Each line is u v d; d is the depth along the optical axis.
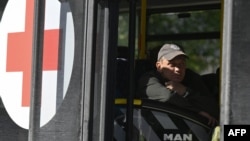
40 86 8.92
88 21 8.62
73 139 8.61
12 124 9.20
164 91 9.92
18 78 9.17
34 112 8.93
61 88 8.77
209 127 9.87
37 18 9.02
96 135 8.62
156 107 9.81
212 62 13.23
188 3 13.04
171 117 9.82
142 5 13.01
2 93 9.31
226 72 7.89
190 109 9.89
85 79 8.57
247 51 7.84
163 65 10.34
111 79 8.69
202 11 13.12
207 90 11.59
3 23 9.37
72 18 8.77
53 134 8.77
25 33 9.18
